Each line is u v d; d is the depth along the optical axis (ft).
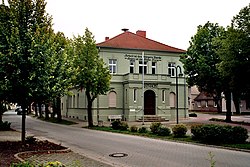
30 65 47.42
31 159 40.98
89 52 103.76
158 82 134.10
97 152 50.37
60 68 51.62
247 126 99.91
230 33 71.15
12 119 161.79
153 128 76.13
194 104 261.24
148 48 142.00
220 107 222.07
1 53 46.70
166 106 134.72
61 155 44.98
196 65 114.73
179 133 68.28
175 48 150.82
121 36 148.87
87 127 104.37
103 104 132.26
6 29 49.29
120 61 137.49
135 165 39.52
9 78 47.24
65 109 181.47
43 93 48.11
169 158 44.55
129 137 73.26
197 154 47.85
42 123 130.52
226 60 71.51
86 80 101.86
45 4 52.37
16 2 50.34
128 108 129.39
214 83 114.52
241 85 68.13
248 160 42.42
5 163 36.55
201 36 117.08
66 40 101.81
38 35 48.60
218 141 57.47
